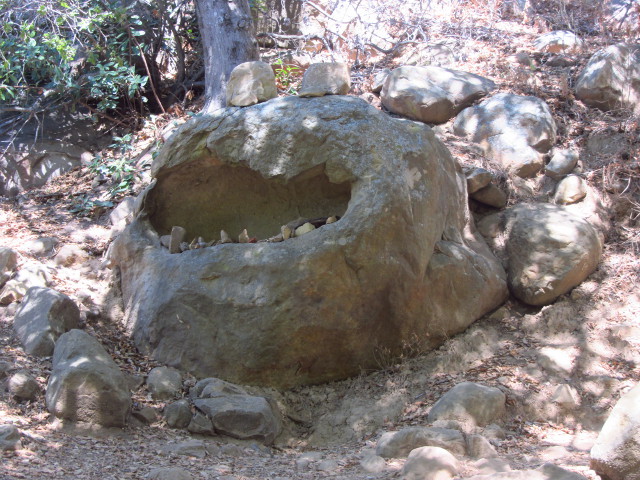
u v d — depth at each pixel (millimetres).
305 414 3676
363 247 3615
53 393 3199
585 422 3447
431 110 5293
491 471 2674
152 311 3945
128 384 3572
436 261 3953
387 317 3807
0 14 5781
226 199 4430
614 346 3908
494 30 6684
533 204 4629
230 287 3723
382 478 2672
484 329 4148
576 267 4203
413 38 6504
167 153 4242
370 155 3771
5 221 5086
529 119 5047
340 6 6855
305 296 3615
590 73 5367
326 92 4086
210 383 3537
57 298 3861
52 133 5840
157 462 2846
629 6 6938
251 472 2836
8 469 2510
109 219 5031
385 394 3691
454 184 4293
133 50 6055
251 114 4051
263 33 6324
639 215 4660
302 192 4188
